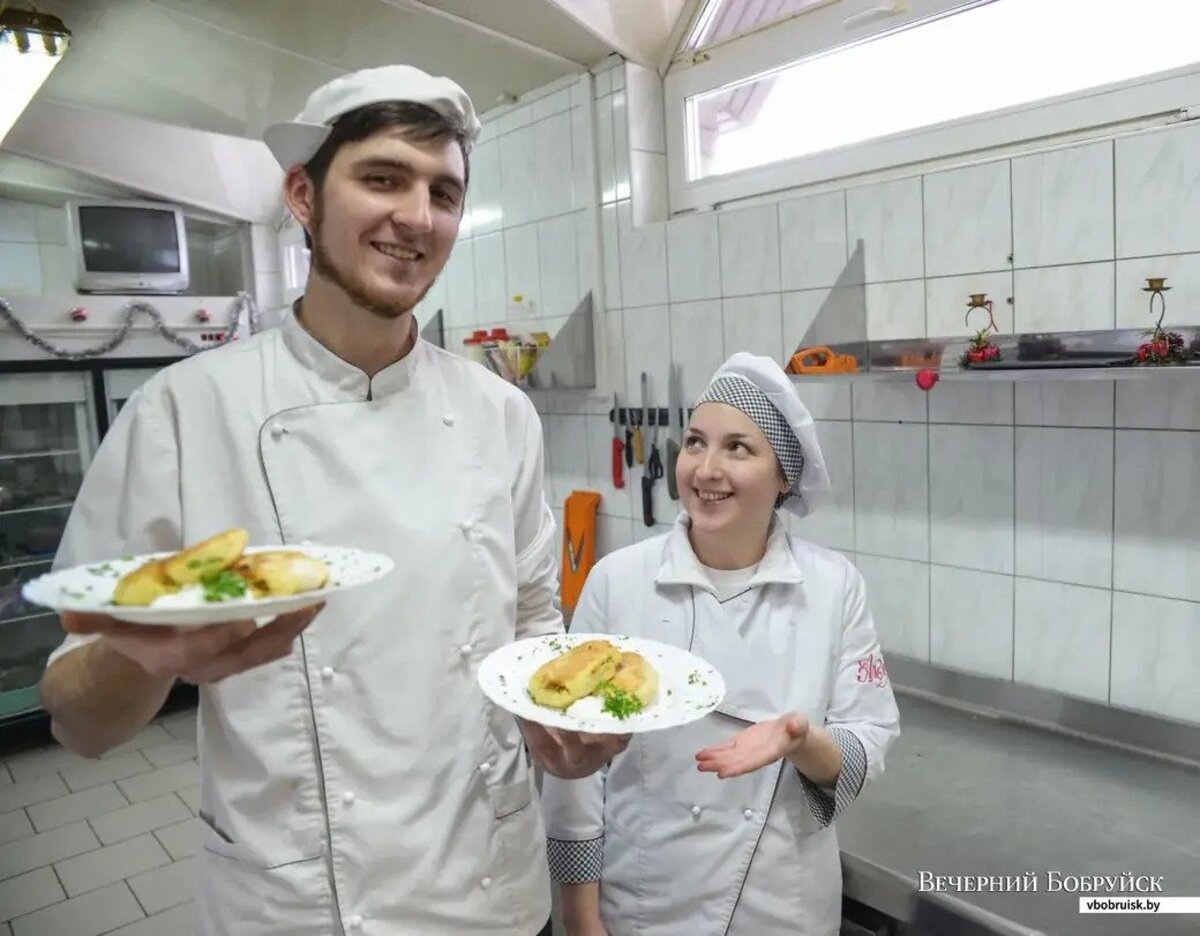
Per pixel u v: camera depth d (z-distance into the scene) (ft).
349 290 2.82
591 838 3.77
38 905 7.17
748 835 3.57
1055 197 4.95
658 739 3.71
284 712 2.87
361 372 3.08
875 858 4.10
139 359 10.61
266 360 3.07
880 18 5.87
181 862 7.71
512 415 3.57
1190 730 4.77
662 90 7.39
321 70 7.27
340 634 2.91
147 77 7.75
